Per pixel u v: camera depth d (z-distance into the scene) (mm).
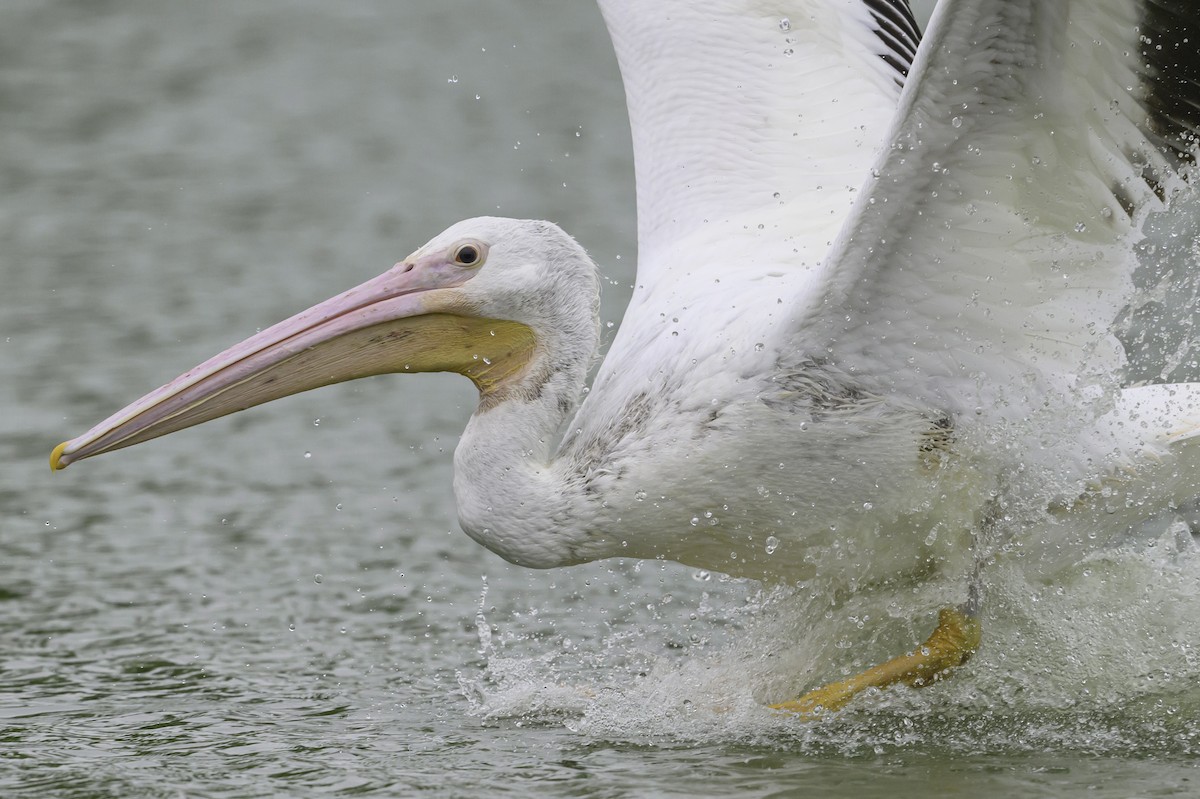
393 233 23391
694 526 10297
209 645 12125
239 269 22047
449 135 28578
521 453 10492
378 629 12430
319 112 29953
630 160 27078
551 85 31859
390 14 37188
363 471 16125
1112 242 9953
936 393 10133
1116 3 8969
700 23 12336
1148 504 10586
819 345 9984
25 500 15367
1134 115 9492
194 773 9531
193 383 10641
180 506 15250
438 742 10133
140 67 32625
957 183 9430
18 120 29188
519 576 13555
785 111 11938
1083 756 9555
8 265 22359
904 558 10492
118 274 21969
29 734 10297
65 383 18188
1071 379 10203
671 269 11141
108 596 13141
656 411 10211
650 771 9461
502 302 10688
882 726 10195
